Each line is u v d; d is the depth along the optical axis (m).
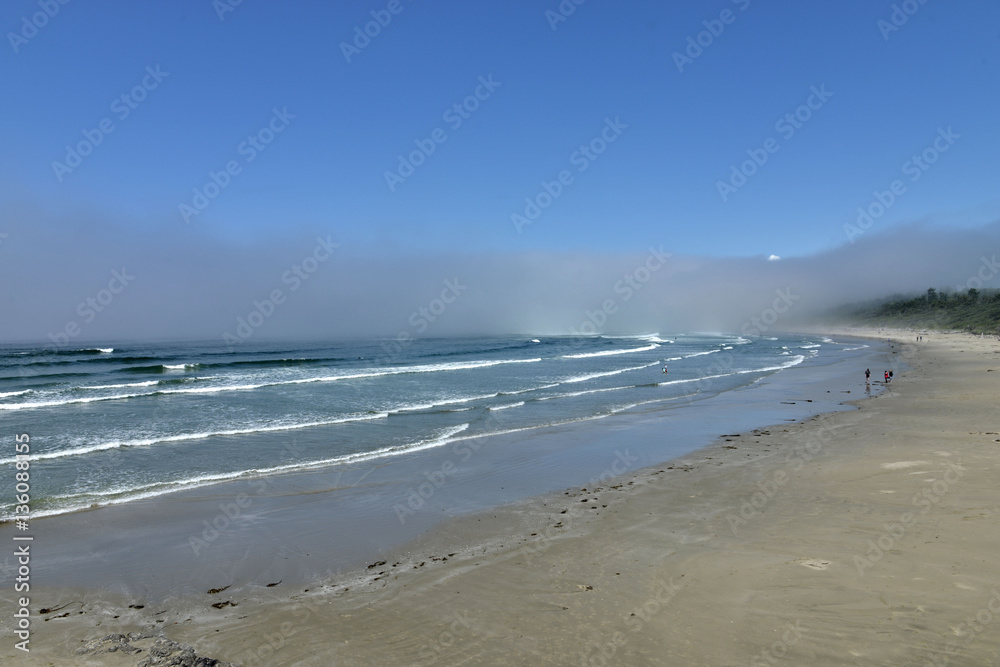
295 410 20.98
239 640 5.45
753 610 5.58
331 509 10.03
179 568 7.48
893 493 9.34
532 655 4.97
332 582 6.98
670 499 10.02
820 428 16.52
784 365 43.34
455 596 6.34
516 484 11.59
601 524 8.80
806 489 10.05
